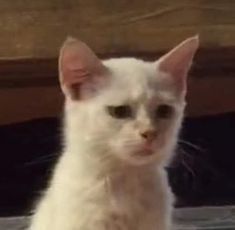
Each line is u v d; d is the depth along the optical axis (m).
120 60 0.79
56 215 0.76
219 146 1.12
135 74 0.77
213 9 1.02
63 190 0.77
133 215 0.77
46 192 0.81
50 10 1.02
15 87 1.04
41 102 1.05
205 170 1.10
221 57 1.02
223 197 1.09
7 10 1.02
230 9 1.02
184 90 0.79
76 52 0.77
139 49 1.02
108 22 1.02
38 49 1.01
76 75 0.77
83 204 0.76
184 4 1.02
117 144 0.75
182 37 1.02
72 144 0.78
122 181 0.77
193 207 1.03
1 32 1.01
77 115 0.77
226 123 1.12
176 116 0.78
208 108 1.06
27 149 1.12
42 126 1.11
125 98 0.75
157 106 0.76
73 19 1.02
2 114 1.06
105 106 0.76
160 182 0.78
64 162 0.79
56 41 1.02
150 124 0.75
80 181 0.77
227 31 1.02
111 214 0.76
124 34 1.02
